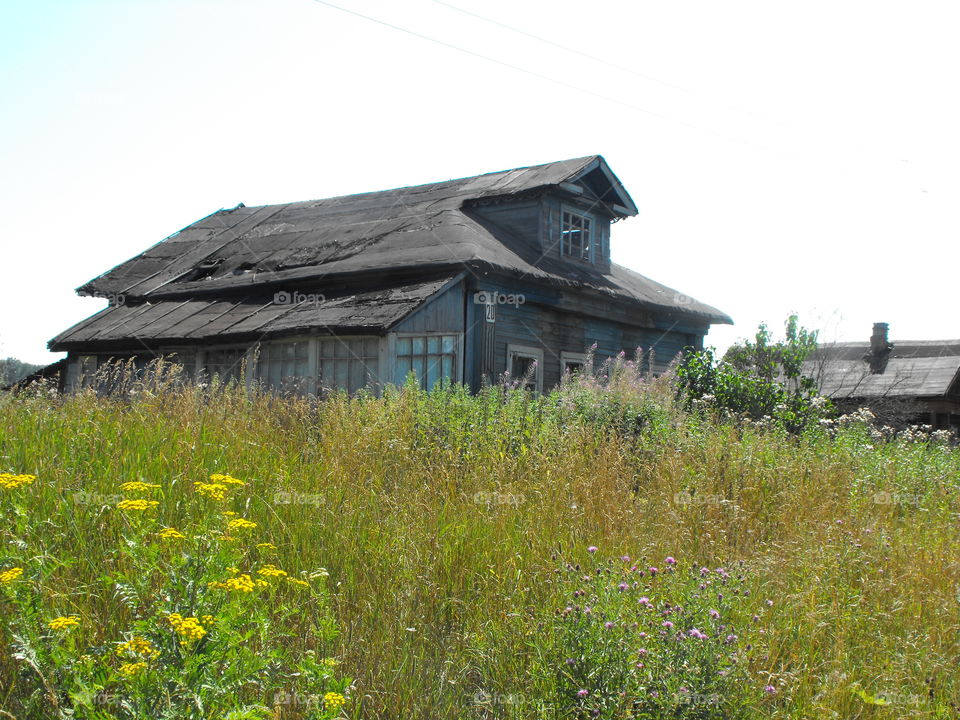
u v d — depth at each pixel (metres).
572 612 3.72
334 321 12.66
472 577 4.56
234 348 14.23
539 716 3.45
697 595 3.97
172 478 4.97
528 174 18.16
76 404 7.29
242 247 18.91
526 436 7.82
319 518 4.98
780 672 3.87
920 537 6.61
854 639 4.48
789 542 5.92
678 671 3.44
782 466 7.83
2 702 3.04
